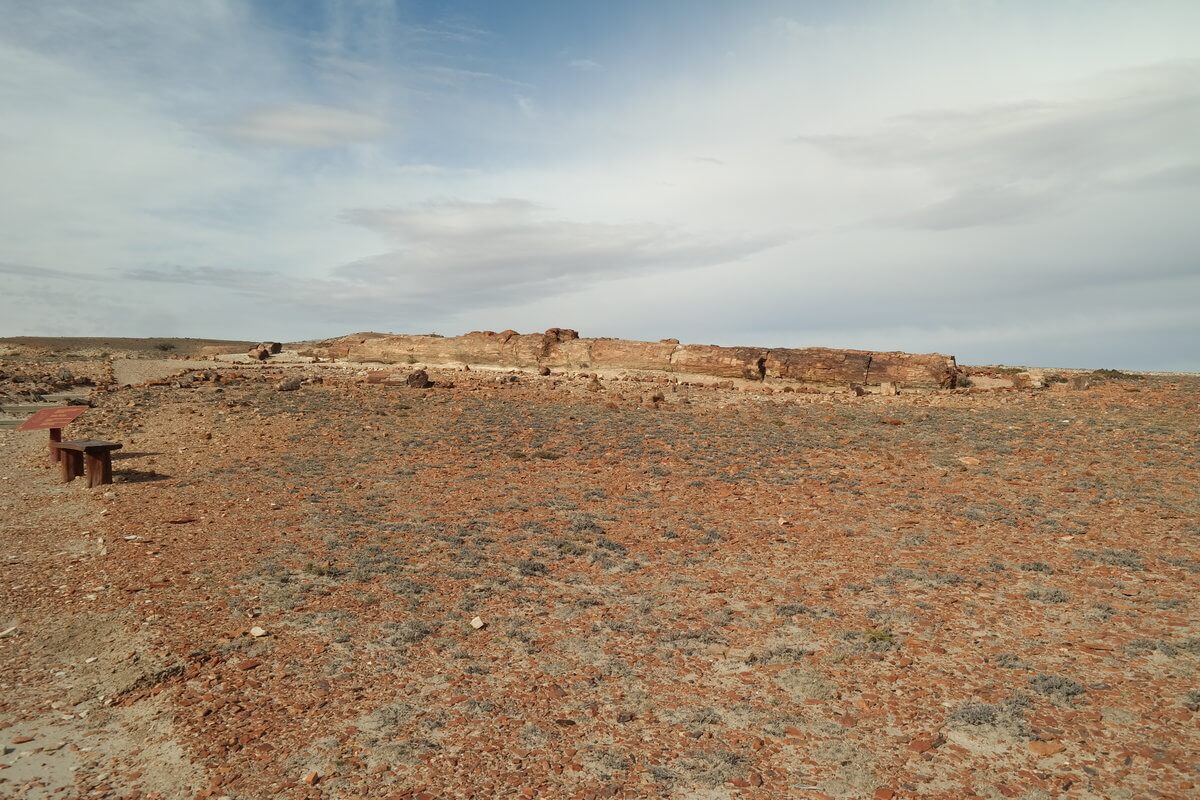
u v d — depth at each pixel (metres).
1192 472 17.23
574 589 10.77
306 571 11.09
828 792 6.15
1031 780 6.28
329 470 18.67
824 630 9.41
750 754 6.69
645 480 17.83
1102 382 35.75
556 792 6.05
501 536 13.26
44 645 8.50
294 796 5.87
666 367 43.81
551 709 7.40
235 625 9.07
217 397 30.16
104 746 6.55
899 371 38.12
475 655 8.55
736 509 15.26
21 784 5.95
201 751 6.45
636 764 6.51
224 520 13.95
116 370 46.41
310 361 52.75
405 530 13.41
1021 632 9.27
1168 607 9.91
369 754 6.48
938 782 6.28
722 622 9.65
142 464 19.52
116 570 10.94
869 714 7.40
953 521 14.12
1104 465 18.25
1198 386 32.91
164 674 7.77
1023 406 29.25
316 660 8.27
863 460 19.59
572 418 26.42
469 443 22.02
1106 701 7.54
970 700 7.62
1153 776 6.28
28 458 21.02
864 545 12.85
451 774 6.24
